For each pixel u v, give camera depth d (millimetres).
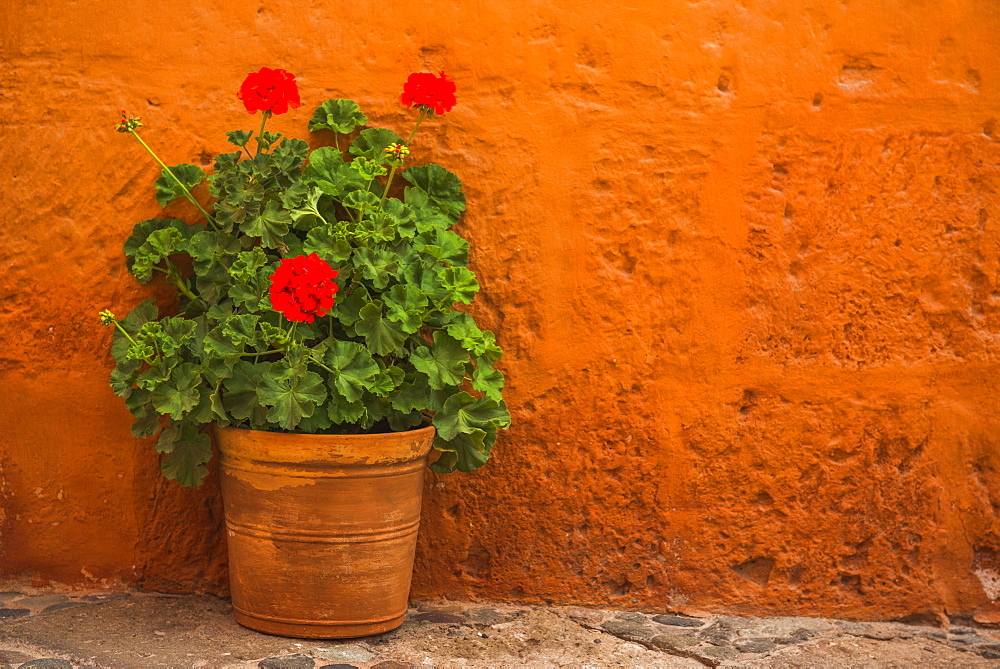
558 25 3529
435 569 3668
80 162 3471
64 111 3469
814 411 3650
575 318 3594
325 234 3205
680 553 3678
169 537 3592
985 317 3656
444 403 3217
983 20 3598
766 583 3699
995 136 3621
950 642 3479
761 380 3633
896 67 3590
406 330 3125
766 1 3559
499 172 3547
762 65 3562
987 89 3613
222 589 3617
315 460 3004
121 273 3486
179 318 3186
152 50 3463
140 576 3604
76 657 2947
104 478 3561
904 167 3609
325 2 3488
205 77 3477
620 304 3598
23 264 3504
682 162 3568
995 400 3670
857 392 3648
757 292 3611
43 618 3301
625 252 3594
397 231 3271
